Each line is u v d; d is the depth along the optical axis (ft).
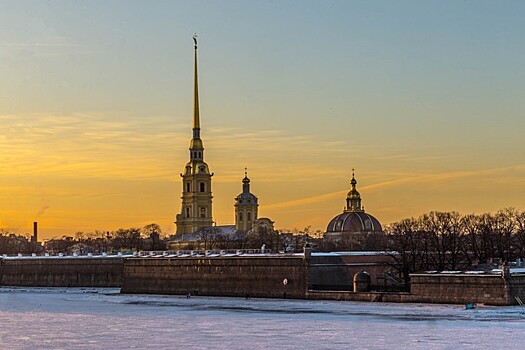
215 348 437.17
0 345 460.14
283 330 497.87
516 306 572.92
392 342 442.91
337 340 453.58
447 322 513.86
